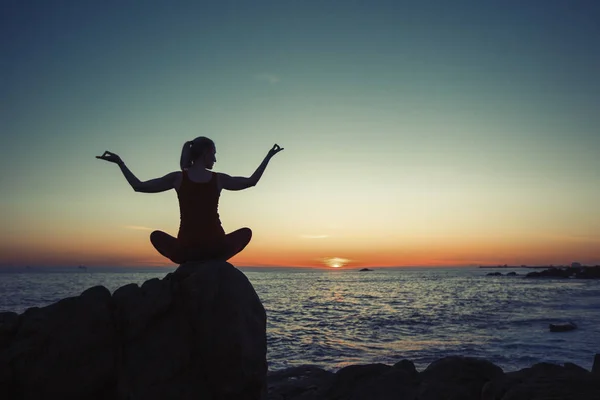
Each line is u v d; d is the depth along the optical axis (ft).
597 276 538.06
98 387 17.70
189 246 18.63
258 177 19.21
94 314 18.20
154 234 19.16
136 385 17.35
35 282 388.98
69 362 17.47
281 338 87.71
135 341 18.06
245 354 17.65
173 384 17.57
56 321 17.99
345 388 30.35
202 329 17.90
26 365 17.25
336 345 79.66
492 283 401.90
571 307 154.10
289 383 35.14
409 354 70.59
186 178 18.60
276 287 336.49
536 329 97.19
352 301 191.83
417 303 178.70
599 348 71.82
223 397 17.72
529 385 27.25
